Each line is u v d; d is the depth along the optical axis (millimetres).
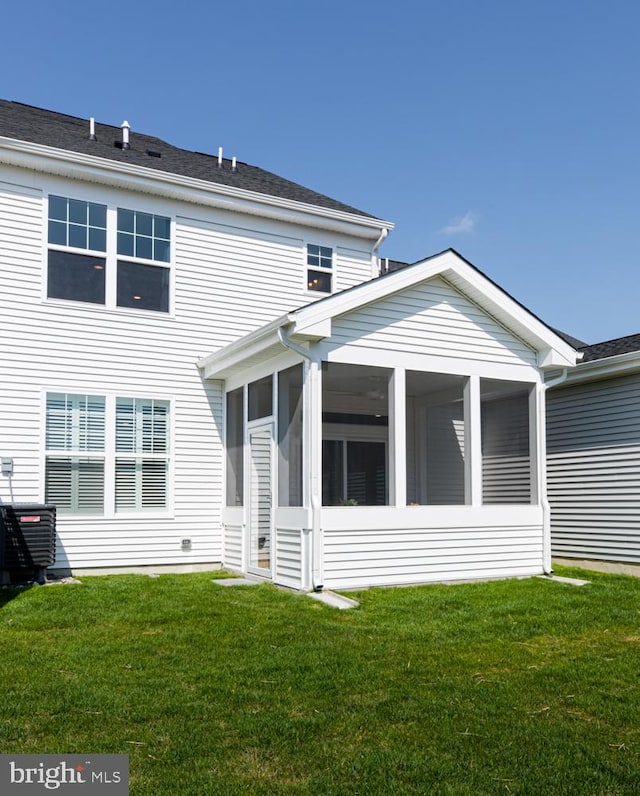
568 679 5984
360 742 4609
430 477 12453
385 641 7062
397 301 10375
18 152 10977
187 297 12391
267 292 13148
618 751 4539
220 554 12242
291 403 10211
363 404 12164
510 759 4387
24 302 11031
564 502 13328
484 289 10758
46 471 11000
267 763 4273
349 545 9688
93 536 11234
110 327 11664
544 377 13078
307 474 9625
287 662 6234
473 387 10891
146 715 4941
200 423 12305
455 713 5121
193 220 12594
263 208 13039
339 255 14055
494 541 10812
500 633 7480
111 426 11539
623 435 12242
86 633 7133
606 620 8078
